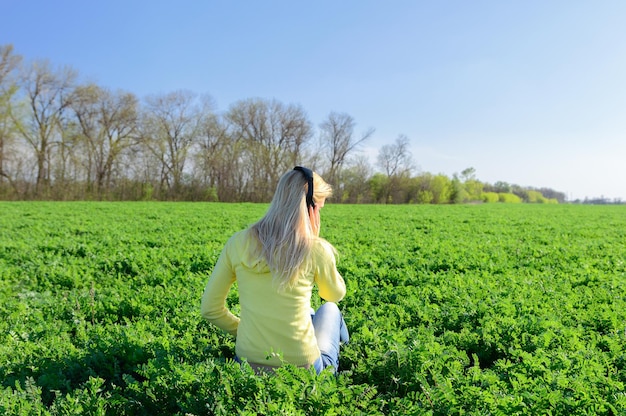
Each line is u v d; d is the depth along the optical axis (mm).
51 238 14461
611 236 17234
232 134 68812
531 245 13844
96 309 6668
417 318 6262
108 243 13305
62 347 4828
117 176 59906
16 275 9242
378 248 12914
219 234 16125
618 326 5820
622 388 3818
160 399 3766
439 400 3588
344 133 68938
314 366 3600
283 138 68250
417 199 70125
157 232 16734
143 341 4828
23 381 4133
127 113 60688
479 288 7805
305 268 3506
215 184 62094
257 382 3428
